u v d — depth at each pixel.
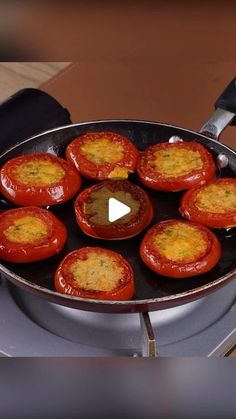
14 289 0.51
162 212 0.52
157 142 0.58
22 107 0.60
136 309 0.41
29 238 0.46
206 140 0.56
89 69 0.78
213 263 0.45
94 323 0.48
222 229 0.49
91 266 0.44
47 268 0.46
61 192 0.52
